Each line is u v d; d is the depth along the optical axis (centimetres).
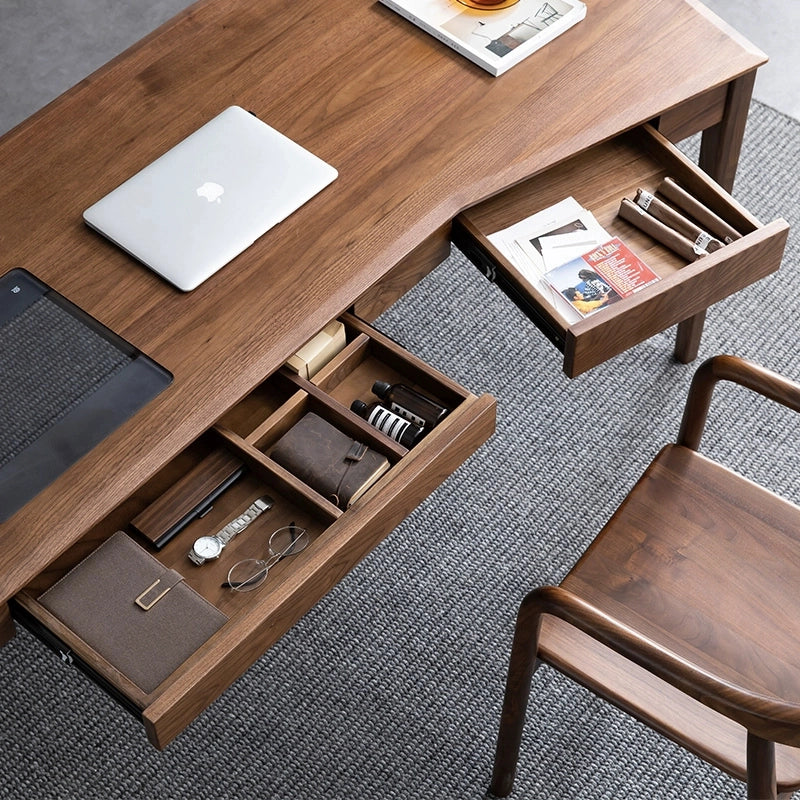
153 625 165
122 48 335
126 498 167
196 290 185
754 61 217
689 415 193
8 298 185
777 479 252
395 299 205
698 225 209
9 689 225
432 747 220
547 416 263
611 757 218
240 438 181
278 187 195
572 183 213
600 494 251
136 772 216
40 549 160
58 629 160
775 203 296
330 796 214
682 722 170
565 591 157
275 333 180
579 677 174
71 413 173
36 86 326
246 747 219
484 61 213
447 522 247
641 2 225
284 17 223
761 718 140
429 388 195
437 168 200
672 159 213
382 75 214
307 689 226
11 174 200
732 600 180
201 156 199
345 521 171
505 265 198
